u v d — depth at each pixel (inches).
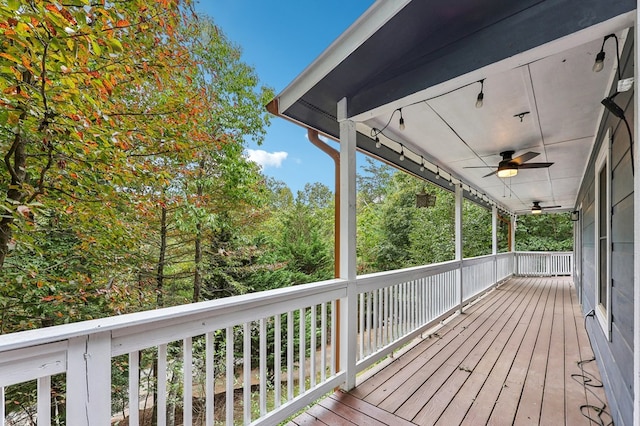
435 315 160.1
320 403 87.7
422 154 151.3
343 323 96.1
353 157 100.0
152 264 215.2
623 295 72.6
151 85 155.3
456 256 201.3
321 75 87.1
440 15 68.5
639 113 45.2
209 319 59.9
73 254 157.0
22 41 76.7
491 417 81.7
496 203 320.8
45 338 39.3
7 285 126.5
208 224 227.3
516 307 213.5
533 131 122.3
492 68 68.3
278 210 552.4
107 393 45.8
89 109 107.9
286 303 77.1
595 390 96.3
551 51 61.8
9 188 105.0
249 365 67.4
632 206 64.0
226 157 255.1
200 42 240.7
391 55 81.9
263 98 300.0
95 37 86.1
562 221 551.2
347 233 97.7
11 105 86.6
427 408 85.6
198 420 237.1
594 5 54.9
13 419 146.8
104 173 124.4
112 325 45.2
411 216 586.2
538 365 115.1
